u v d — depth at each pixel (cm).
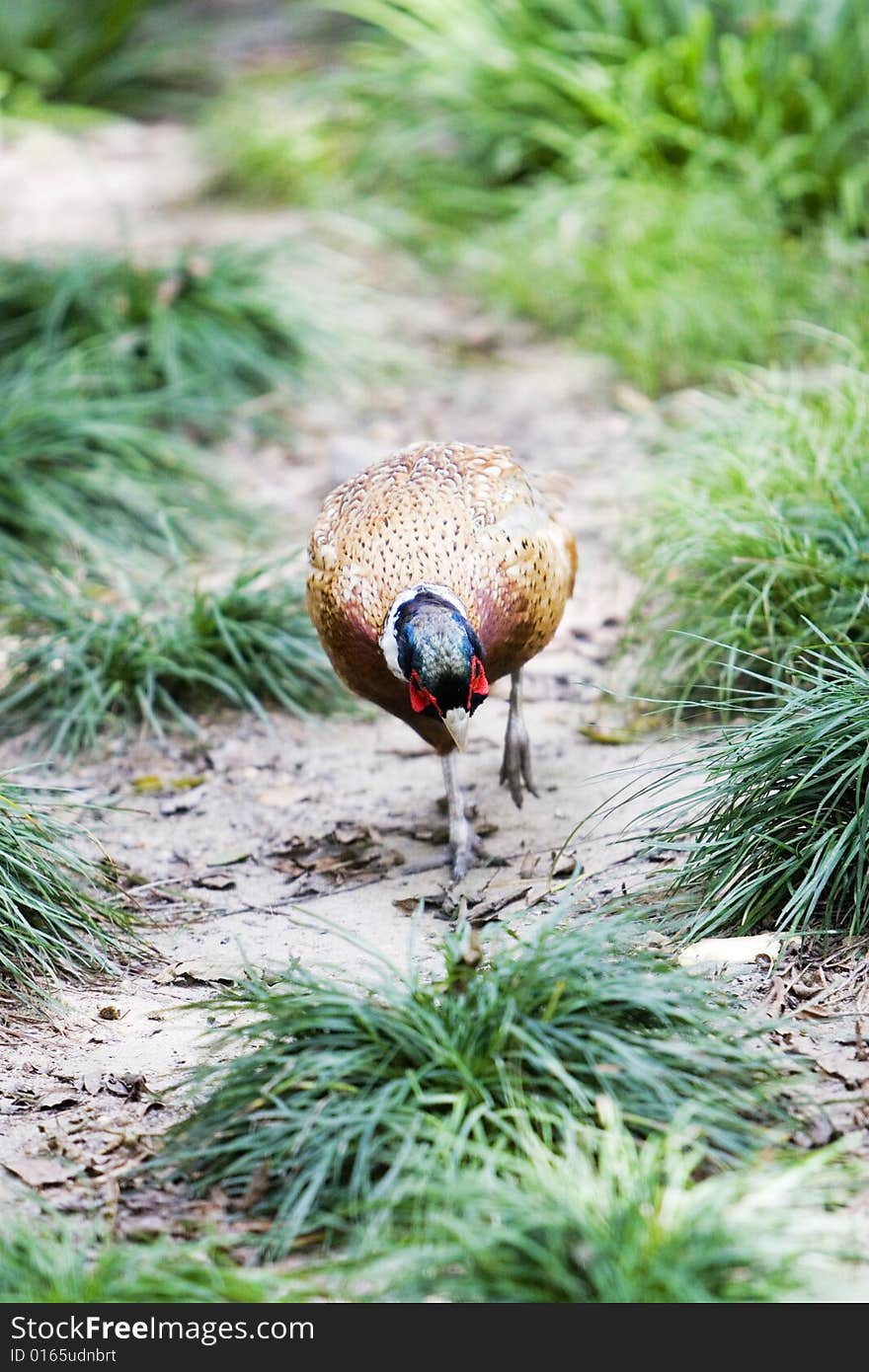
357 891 715
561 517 770
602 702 860
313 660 901
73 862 707
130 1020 623
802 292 1189
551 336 1330
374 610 676
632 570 938
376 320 1338
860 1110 518
